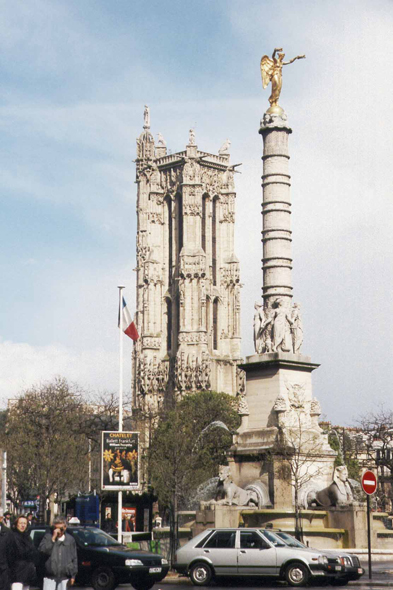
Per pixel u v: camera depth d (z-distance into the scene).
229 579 52.84
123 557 49.72
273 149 91.50
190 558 52.72
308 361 86.69
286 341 86.25
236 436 85.81
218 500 79.44
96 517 126.12
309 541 73.81
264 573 51.25
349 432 165.12
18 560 34.78
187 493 96.38
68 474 116.56
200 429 144.12
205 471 118.94
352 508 75.44
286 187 91.38
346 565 51.56
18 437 117.50
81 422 126.69
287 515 76.81
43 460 114.19
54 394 123.19
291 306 89.56
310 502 80.31
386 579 55.34
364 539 74.94
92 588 52.06
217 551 52.25
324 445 85.62
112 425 130.88
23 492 131.62
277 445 80.50
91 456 129.62
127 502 112.62
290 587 50.62
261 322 88.12
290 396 85.25
